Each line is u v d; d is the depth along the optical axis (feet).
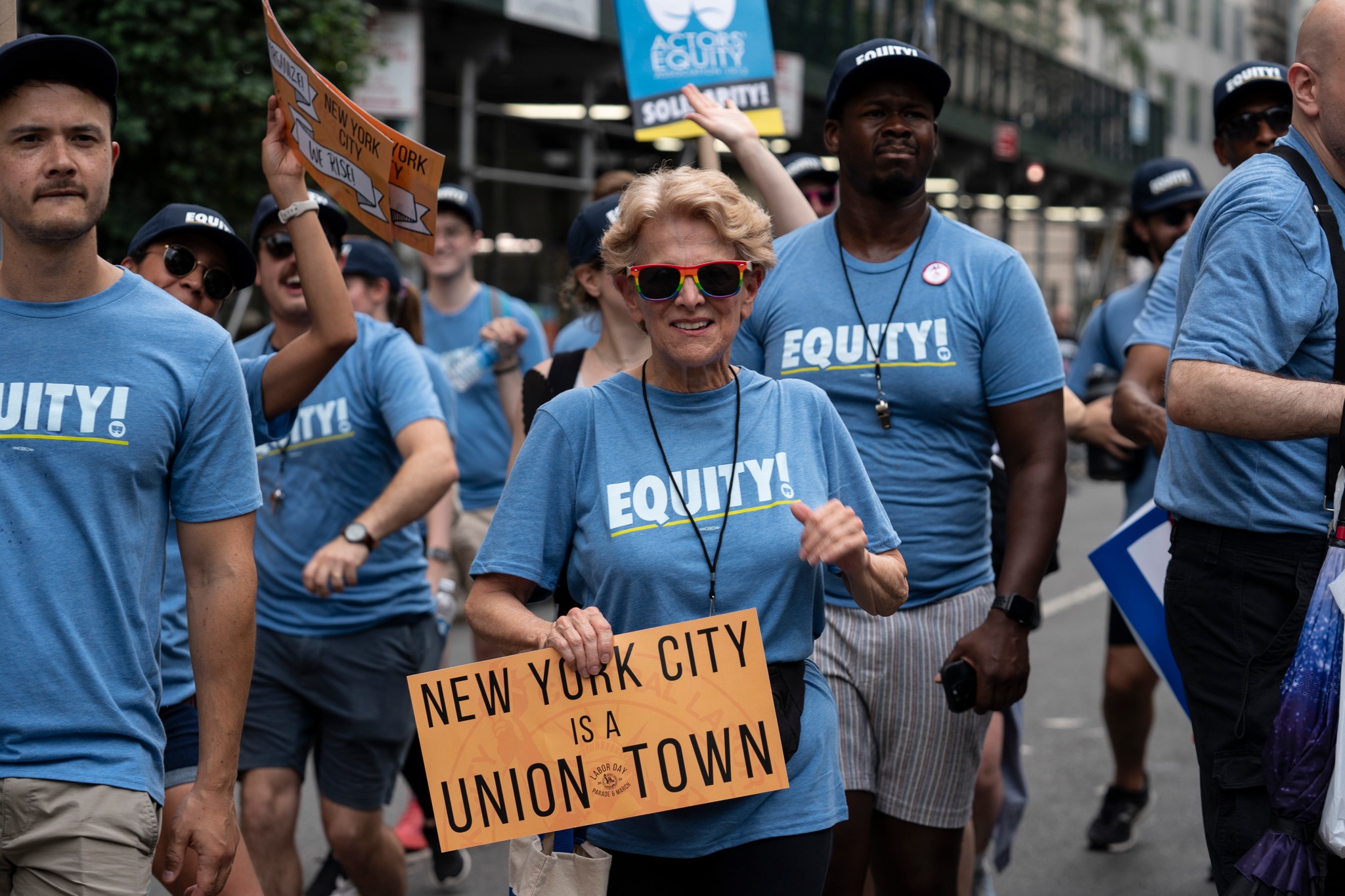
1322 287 9.71
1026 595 11.85
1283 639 9.80
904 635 12.10
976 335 12.16
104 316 8.98
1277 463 9.92
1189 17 155.53
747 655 8.84
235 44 32.60
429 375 14.90
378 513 13.39
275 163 11.02
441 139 50.44
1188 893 16.57
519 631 9.06
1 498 8.71
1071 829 18.83
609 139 62.28
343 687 14.03
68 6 32.09
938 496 12.20
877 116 12.16
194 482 9.25
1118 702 17.81
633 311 9.34
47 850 8.68
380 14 39.93
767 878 9.04
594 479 9.27
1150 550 12.53
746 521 9.10
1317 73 9.86
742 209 9.06
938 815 12.23
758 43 17.76
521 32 48.57
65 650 8.75
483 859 18.24
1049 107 94.38
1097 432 17.29
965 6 89.40
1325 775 9.45
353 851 14.17
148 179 33.58
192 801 9.31
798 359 12.41
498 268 53.42
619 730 8.82
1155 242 18.76
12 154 8.66
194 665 9.42
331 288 11.05
